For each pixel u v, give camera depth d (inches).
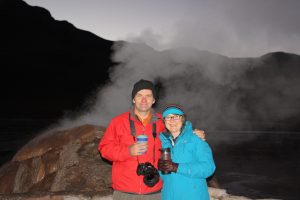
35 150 210.1
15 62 2824.8
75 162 193.3
